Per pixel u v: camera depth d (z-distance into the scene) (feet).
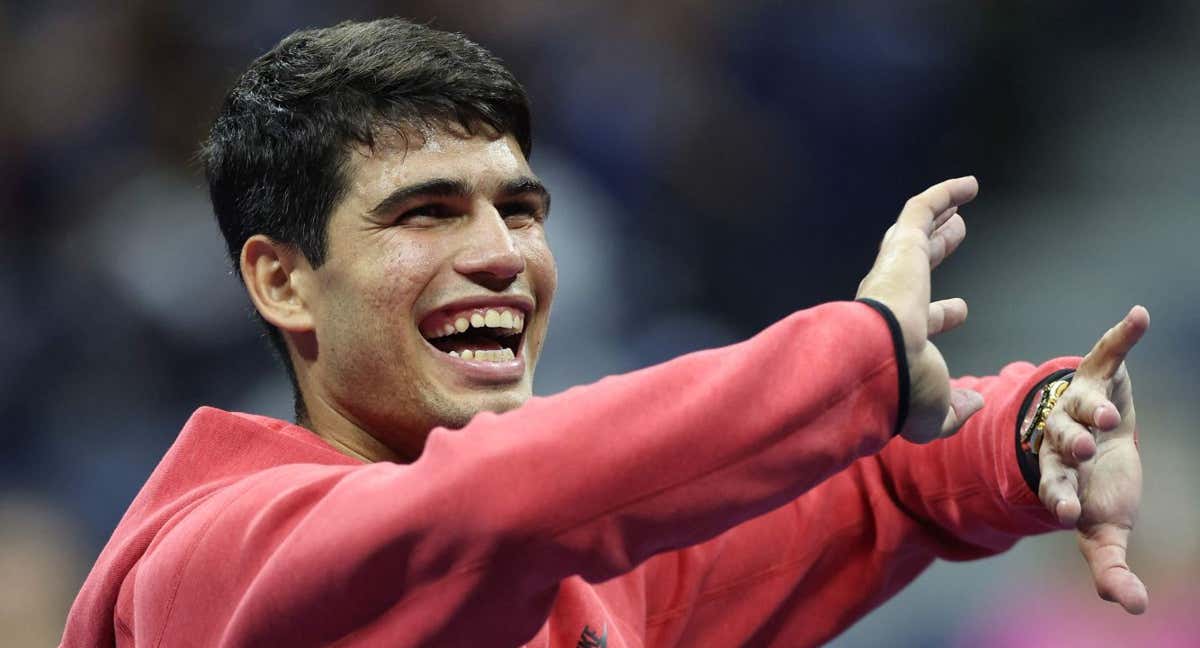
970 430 24.11
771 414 17.90
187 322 55.57
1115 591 20.92
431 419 22.20
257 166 22.89
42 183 61.11
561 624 22.27
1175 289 63.52
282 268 23.03
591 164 63.87
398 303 21.79
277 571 18.15
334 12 65.31
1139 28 73.92
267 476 20.40
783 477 18.11
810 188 66.95
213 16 64.39
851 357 18.25
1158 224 66.95
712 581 25.31
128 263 56.44
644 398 17.83
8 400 54.90
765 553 25.55
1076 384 21.70
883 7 69.00
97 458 53.31
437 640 17.93
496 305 22.02
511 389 22.48
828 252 66.44
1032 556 50.44
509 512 17.28
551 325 55.93
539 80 64.75
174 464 22.43
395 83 21.91
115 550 21.76
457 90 21.99
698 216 64.75
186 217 57.31
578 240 57.77
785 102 67.51
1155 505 48.14
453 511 17.37
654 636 24.80
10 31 64.13
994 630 49.11
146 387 55.06
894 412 18.62
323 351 22.68
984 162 69.05
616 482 17.48
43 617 45.09
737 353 18.31
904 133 68.39
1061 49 71.82
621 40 66.03
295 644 18.45
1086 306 63.05
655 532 17.87
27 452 54.08
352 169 21.91
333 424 23.12
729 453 17.78
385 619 18.07
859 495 26.05
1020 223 67.82
